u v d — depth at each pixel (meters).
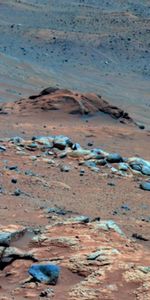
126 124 89.44
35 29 186.75
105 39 185.00
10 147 52.22
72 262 21.52
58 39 180.00
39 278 20.11
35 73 146.88
